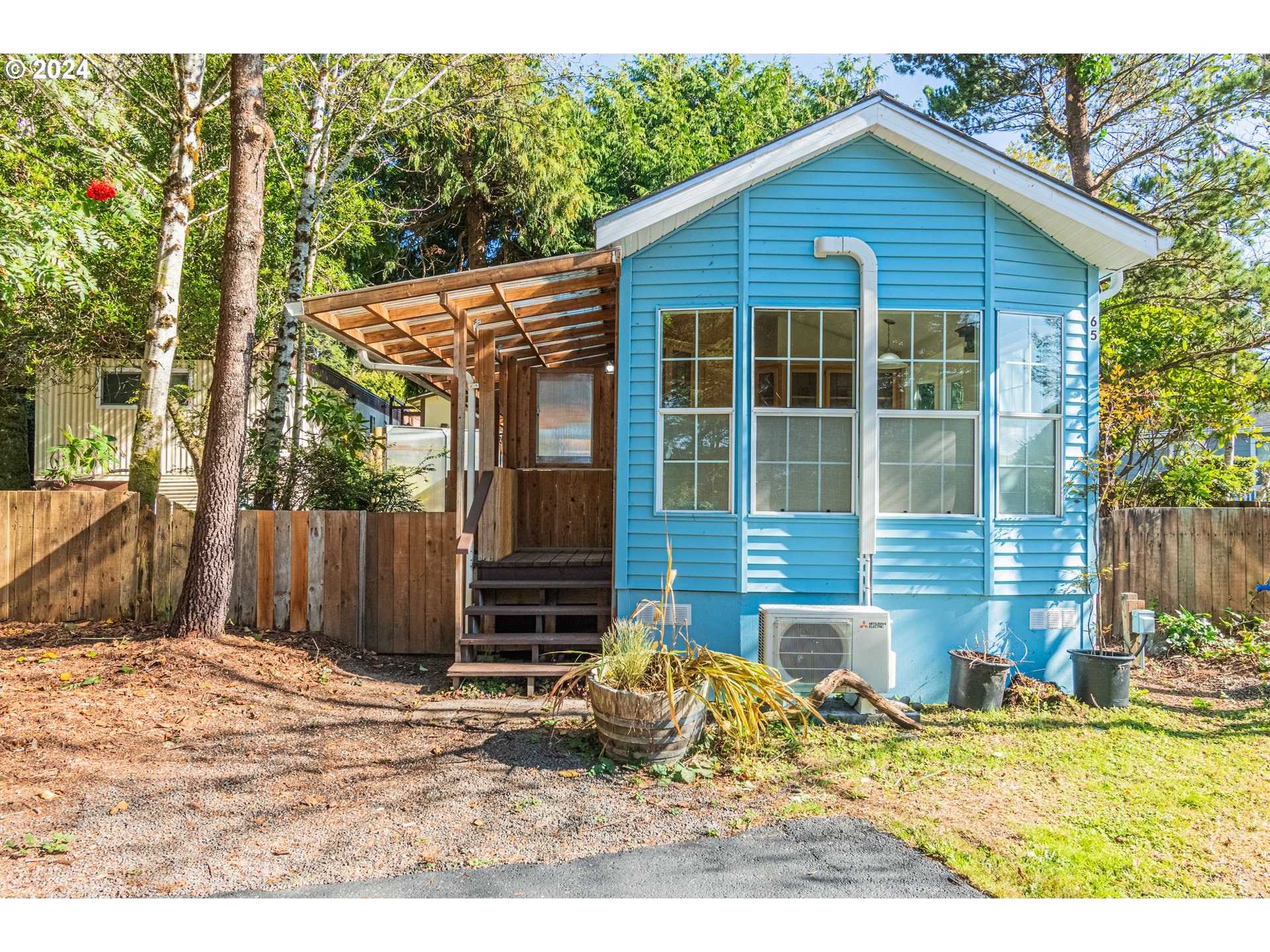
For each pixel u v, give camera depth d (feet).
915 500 22.07
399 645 25.00
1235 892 10.87
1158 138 45.57
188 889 10.61
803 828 12.85
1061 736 17.84
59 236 24.56
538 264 21.06
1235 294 42.63
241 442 22.58
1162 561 27.73
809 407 22.13
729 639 21.84
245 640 22.54
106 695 17.95
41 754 14.99
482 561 24.20
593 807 13.62
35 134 36.60
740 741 16.76
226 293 22.20
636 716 15.33
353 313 23.12
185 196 26.91
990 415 22.02
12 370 41.52
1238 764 16.06
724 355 22.30
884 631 19.63
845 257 22.17
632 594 22.35
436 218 68.69
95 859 11.35
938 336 22.21
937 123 21.25
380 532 25.17
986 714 19.51
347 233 47.57
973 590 21.76
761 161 21.47
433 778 14.89
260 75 22.61
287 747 16.29
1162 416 31.58
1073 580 22.21
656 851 11.98
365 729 17.71
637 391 22.56
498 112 48.70
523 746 16.75
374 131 43.11
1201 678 23.77
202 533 21.90
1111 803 13.98
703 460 22.33
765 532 21.88
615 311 25.38
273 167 43.62
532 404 31.12
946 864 11.60
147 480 25.68
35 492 25.45
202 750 15.83
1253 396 34.24
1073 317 22.80
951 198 22.21
